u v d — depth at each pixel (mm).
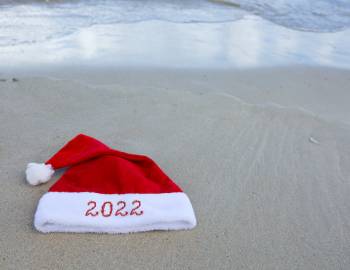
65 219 667
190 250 679
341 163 965
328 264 676
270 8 2576
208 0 2596
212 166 905
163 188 746
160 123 1072
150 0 2484
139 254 662
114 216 686
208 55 1723
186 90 1345
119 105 1152
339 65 1779
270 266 664
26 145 925
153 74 1461
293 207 799
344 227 759
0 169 831
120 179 741
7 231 683
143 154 928
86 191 716
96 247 666
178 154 941
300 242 715
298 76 1617
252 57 1760
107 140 973
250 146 1000
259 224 747
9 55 1496
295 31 2199
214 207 779
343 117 1273
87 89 1230
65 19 1989
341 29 2299
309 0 2832
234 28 2133
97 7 2252
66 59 1517
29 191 775
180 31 1996
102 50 1646
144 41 1805
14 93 1163
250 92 1401
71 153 838
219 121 1109
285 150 997
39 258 641
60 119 1052
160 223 698
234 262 666
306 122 1153
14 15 1964
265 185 857
